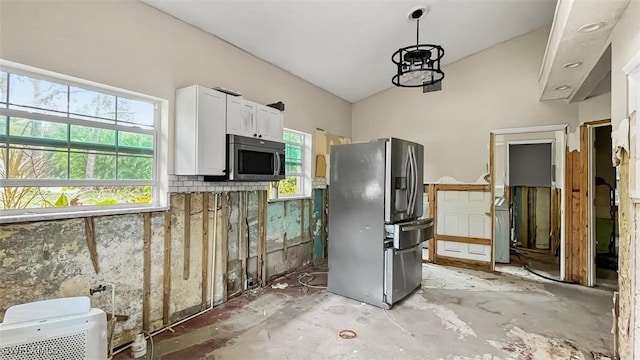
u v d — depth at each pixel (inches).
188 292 124.0
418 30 152.6
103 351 69.3
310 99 196.5
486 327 116.6
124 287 103.2
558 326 117.5
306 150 197.9
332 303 138.9
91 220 94.7
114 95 105.3
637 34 80.0
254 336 108.6
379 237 136.0
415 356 97.0
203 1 112.7
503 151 260.5
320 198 209.5
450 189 205.9
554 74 136.9
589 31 100.4
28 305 66.5
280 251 176.6
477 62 196.7
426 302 140.6
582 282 167.2
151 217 111.3
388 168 134.9
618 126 92.4
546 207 256.7
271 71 166.7
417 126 217.0
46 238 85.8
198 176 128.3
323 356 96.7
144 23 108.7
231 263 144.3
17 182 84.4
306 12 128.6
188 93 115.5
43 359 62.3
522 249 257.3
